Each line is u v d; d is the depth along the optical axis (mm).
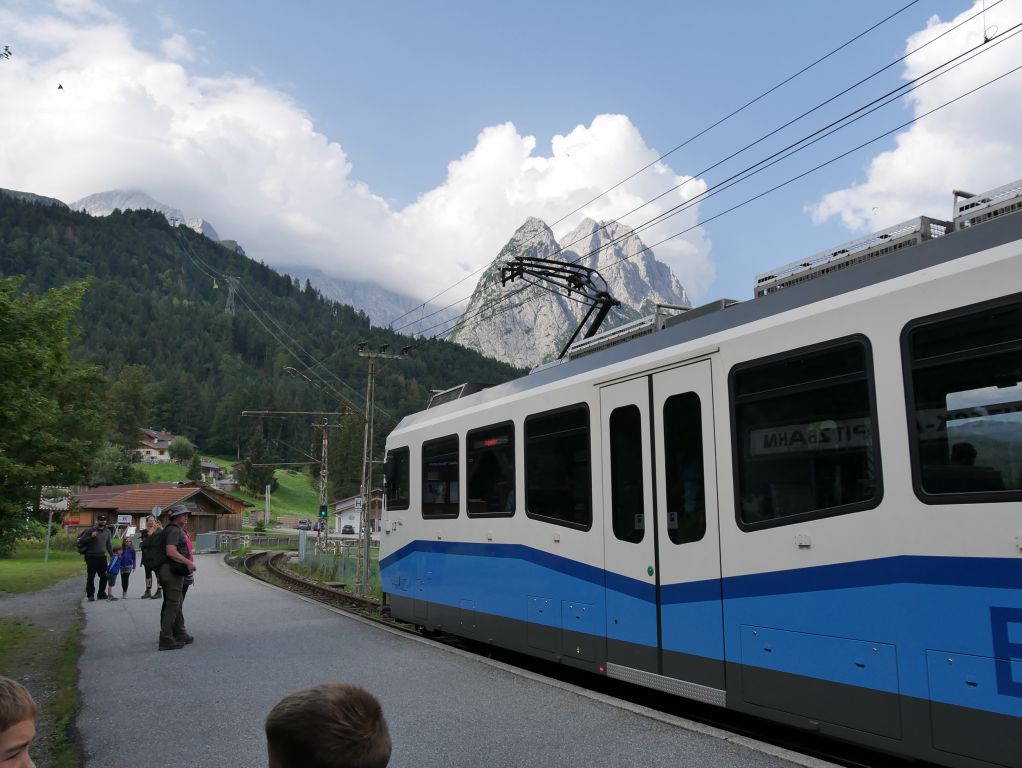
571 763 5766
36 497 15078
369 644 11203
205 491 73500
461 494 11195
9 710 1954
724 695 6465
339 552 39594
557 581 8797
